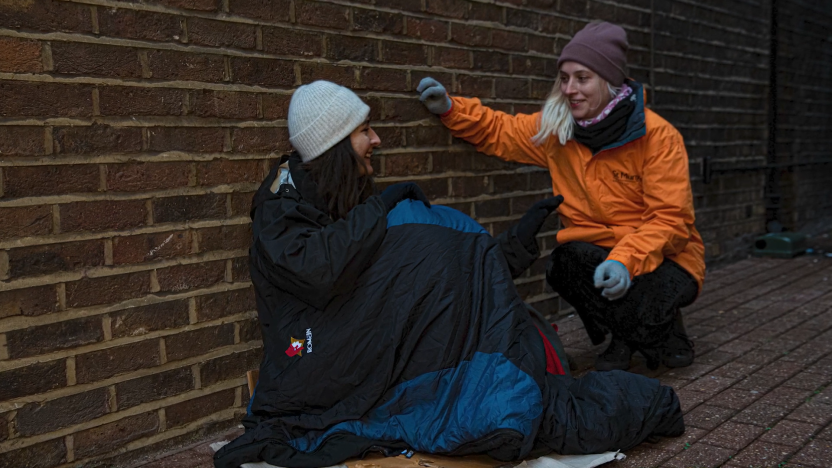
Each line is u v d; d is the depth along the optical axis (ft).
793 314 15.19
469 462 8.42
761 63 21.93
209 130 9.35
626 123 11.14
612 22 15.92
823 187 26.63
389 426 8.54
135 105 8.64
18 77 7.75
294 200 8.98
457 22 12.53
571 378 9.50
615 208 11.68
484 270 9.27
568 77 11.31
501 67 13.42
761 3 21.72
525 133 12.32
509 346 8.68
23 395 7.98
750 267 20.22
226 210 9.61
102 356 8.57
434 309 8.72
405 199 9.72
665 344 11.96
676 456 8.73
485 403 8.19
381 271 8.74
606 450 8.61
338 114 8.98
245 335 9.93
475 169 13.12
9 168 7.75
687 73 18.60
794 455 8.68
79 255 8.31
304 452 8.30
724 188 20.53
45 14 7.90
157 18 8.76
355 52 10.98
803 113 24.84
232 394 9.84
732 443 9.04
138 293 8.84
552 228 14.70
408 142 11.87
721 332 13.98
